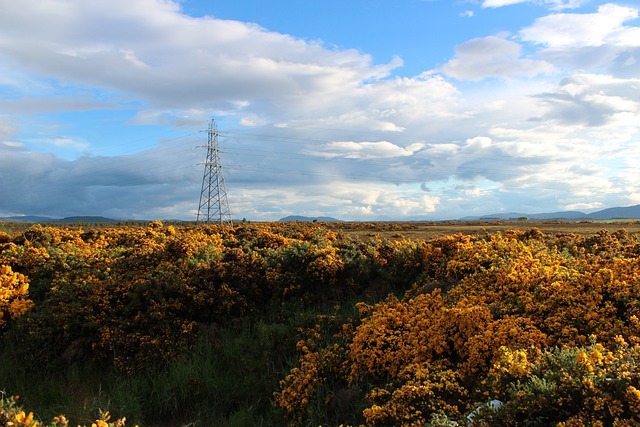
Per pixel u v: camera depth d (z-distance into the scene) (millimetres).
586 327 6500
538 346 6102
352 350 7625
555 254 10039
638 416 3889
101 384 8172
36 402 7641
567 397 4348
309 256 11297
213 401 7734
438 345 6828
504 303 7617
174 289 10008
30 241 15586
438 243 12094
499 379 5129
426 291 9766
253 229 21625
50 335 8992
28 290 11445
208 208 44406
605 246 11570
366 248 13086
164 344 8914
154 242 14547
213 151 45250
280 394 7359
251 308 10430
